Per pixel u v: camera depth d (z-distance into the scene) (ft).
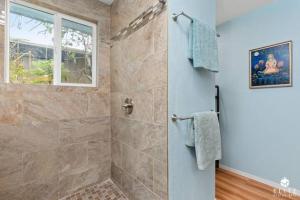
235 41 8.19
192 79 4.37
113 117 6.64
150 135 4.54
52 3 5.47
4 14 4.66
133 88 5.31
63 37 5.98
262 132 7.26
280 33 6.73
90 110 6.32
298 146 6.29
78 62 6.33
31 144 5.07
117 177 6.37
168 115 3.91
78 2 6.01
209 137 4.15
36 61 5.46
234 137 8.24
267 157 7.10
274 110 6.90
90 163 6.34
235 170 8.21
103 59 6.66
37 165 5.17
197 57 3.95
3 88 4.62
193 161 4.42
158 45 4.19
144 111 4.79
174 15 3.93
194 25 4.00
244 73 7.86
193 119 4.03
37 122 5.17
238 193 6.35
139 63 4.99
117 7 6.26
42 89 5.25
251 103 7.61
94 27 6.61
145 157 4.77
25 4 5.16
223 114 8.68
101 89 6.61
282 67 6.66
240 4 7.12
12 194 4.77
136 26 5.10
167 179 3.95
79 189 6.07
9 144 4.72
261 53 7.27
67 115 5.76
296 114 6.33
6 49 4.79
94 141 6.43
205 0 4.75
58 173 5.58
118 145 6.29
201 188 4.64
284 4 6.63
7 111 4.68
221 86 8.79
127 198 5.65
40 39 5.54
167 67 3.91
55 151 5.51
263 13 7.22
